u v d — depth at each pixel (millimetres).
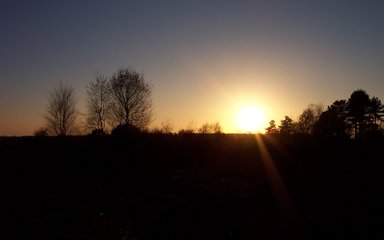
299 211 23719
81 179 32094
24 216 19500
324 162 45156
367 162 43906
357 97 75562
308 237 18641
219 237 18438
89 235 16688
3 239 15422
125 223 19484
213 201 25609
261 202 26109
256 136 57469
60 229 17188
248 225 20438
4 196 24547
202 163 44875
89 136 53625
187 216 21641
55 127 60031
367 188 31359
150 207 23094
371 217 22219
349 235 18844
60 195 25422
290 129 85500
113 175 34781
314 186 32531
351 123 76438
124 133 52562
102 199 24750
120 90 59906
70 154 44281
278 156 48594
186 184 31672
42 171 34969
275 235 18812
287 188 31516
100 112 59781
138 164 41438
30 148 47781
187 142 51750
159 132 54656
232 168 42406
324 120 68500
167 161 44969
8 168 35781
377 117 75688
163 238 17953
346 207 24672
